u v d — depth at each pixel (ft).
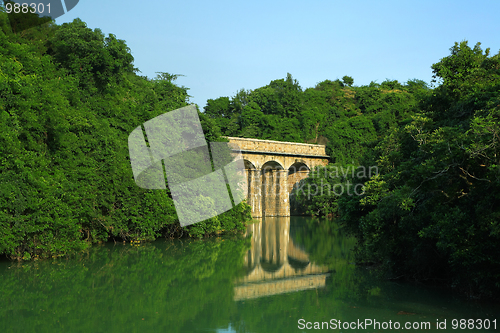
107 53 107.24
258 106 306.55
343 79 419.13
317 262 80.28
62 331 40.70
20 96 73.87
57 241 77.92
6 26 99.04
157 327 42.09
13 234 69.72
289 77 326.24
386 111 260.83
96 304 50.78
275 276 67.56
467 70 66.28
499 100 48.42
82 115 91.91
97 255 86.22
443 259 56.65
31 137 74.69
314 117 295.89
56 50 106.42
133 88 121.29
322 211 211.61
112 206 96.63
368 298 51.78
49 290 57.11
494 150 40.63
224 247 102.37
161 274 69.10
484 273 44.86
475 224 44.21
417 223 51.57
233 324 43.04
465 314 44.55
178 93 143.43
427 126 55.98
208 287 60.03
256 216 208.74
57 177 77.61
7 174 67.72
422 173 44.04
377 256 71.51
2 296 53.52
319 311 47.06
